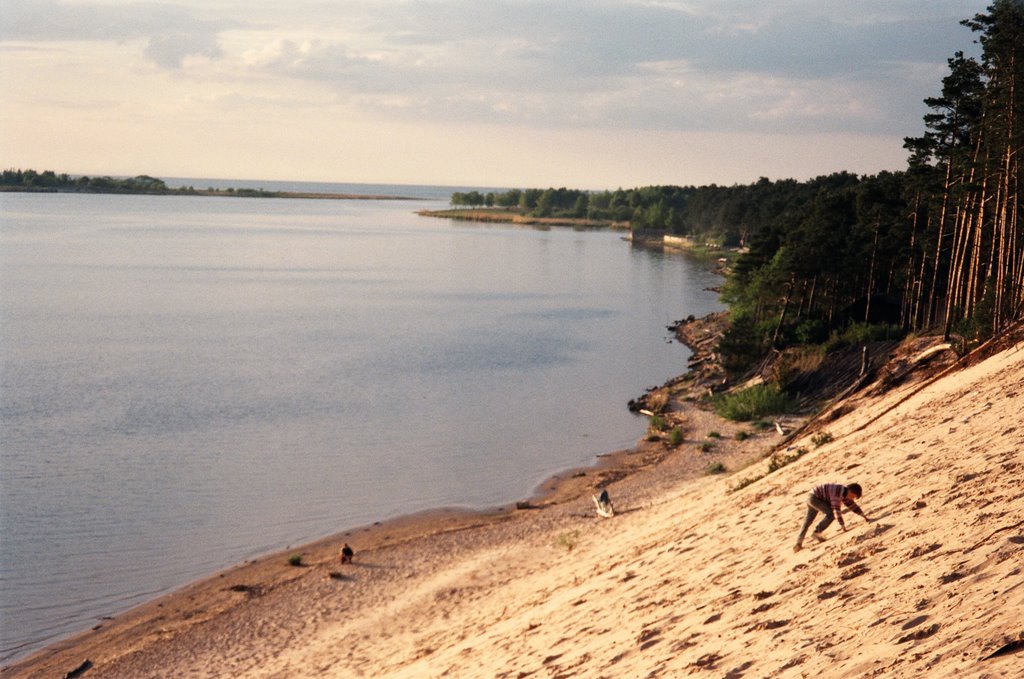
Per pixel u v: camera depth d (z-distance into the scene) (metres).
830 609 11.79
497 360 100.69
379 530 47.34
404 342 112.62
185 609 37.91
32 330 117.88
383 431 69.12
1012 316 41.66
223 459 61.47
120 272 191.75
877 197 84.38
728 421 66.69
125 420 71.81
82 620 37.44
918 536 13.34
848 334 72.81
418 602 33.25
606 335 119.62
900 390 38.78
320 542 45.91
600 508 42.06
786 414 64.75
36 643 35.41
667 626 14.83
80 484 55.62
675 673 11.88
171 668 31.92
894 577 11.88
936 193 63.12
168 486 55.56
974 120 58.59
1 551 44.69
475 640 22.03
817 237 86.25
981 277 65.88
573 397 81.38
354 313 139.25
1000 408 20.95
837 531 16.11
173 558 44.09
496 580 33.34
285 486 55.59
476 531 44.81
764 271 98.06
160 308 141.38
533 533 42.16
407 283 184.75
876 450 23.42
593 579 23.84
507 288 177.88
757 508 22.95
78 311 136.12
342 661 27.80
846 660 9.61
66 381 86.50
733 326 83.38
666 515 33.19
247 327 123.75
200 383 86.56
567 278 199.00
